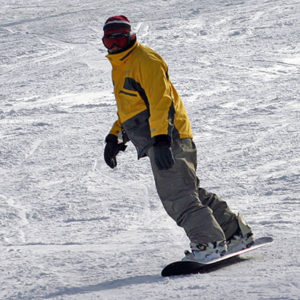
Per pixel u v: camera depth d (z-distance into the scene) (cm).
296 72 7575
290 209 2138
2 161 3866
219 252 1205
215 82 7100
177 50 10356
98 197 2750
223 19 13688
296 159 3275
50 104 6328
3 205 2702
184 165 1211
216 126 4584
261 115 4928
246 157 3422
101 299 959
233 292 875
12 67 9950
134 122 1223
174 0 18050
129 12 16838
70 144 4322
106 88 7262
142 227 2055
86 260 1405
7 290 1136
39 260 1461
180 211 1211
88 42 12325
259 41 10612
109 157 1390
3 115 5856
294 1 15150
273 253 1295
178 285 1002
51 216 2441
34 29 15100
